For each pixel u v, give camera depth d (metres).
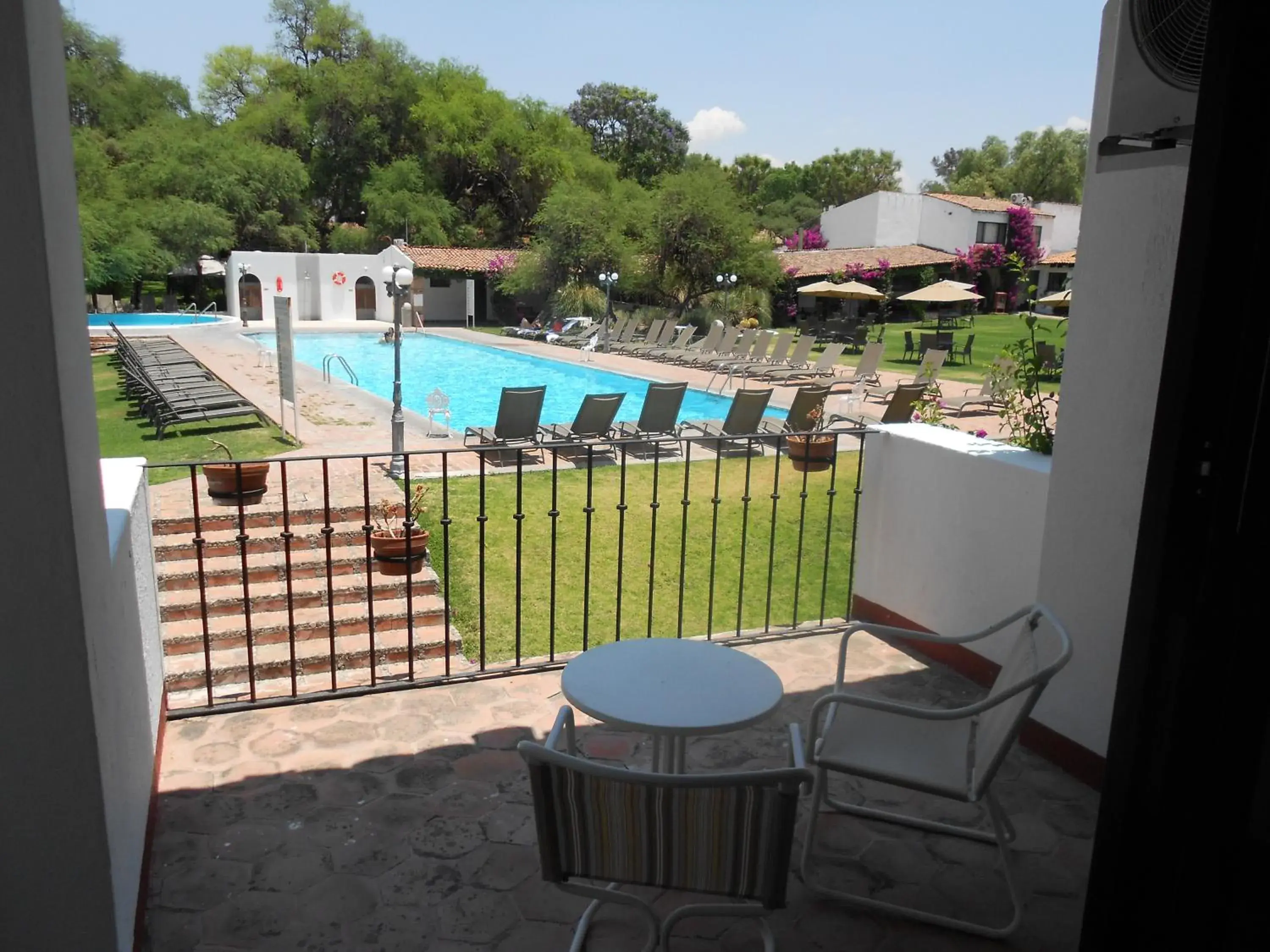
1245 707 1.68
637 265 31.12
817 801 2.54
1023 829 2.88
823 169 66.50
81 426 1.86
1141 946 1.87
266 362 18.36
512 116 44.59
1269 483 1.60
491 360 22.30
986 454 3.78
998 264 39.25
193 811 2.84
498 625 5.46
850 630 2.86
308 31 47.28
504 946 2.30
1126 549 2.94
